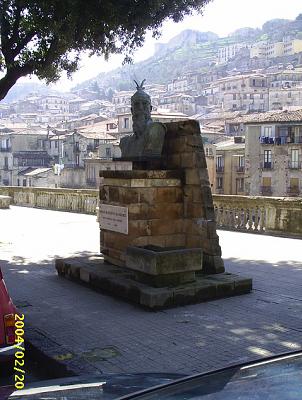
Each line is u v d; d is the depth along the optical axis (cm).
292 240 1399
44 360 569
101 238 978
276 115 6203
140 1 1218
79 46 1377
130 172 875
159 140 927
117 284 808
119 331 646
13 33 1309
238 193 6625
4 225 1864
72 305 770
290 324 664
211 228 869
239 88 15738
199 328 653
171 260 759
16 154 8756
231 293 803
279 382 226
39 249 1307
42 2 1137
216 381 237
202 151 909
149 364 536
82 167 7500
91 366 530
